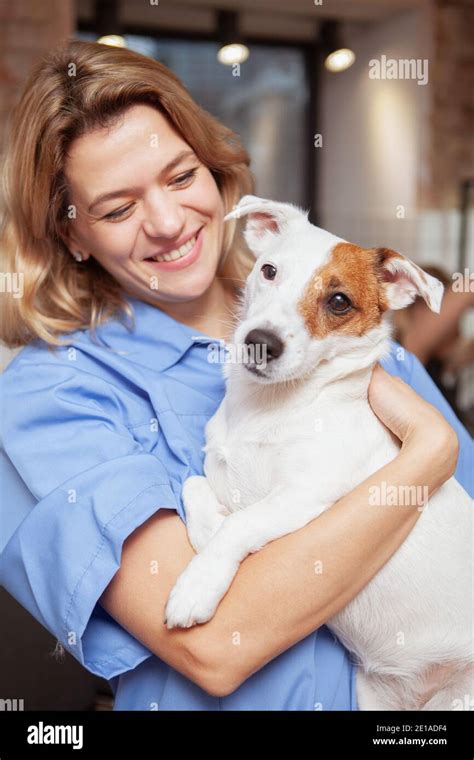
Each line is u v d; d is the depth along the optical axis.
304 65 4.89
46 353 1.25
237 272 1.52
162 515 1.08
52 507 1.07
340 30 4.71
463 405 3.56
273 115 4.88
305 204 5.02
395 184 4.55
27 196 1.25
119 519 1.03
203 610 0.96
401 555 1.21
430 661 1.23
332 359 1.22
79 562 1.03
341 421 1.20
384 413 1.21
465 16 4.39
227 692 0.97
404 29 4.43
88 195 1.19
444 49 4.37
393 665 1.24
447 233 4.50
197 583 0.98
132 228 1.22
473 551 1.27
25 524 1.08
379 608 1.20
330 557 0.99
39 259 1.31
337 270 1.23
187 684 1.09
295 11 4.45
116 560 1.02
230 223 1.46
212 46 4.67
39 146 1.21
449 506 1.27
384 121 4.61
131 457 1.09
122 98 1.17
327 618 1.00
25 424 1.17
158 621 1.00
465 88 4.43
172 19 4.48
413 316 2.78
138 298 1.37
